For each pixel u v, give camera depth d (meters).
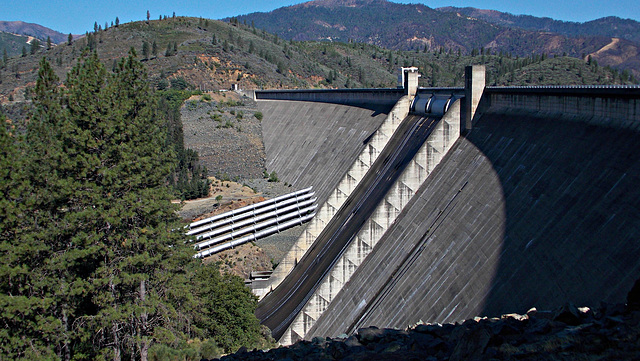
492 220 41.03
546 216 36.22
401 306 43.22
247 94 146.12
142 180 44.31
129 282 40.25
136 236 42.25
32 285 40.59
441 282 40.84
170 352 38.47
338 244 58.62
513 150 46.25
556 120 43.53
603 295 28.00
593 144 37.06
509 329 24.36
